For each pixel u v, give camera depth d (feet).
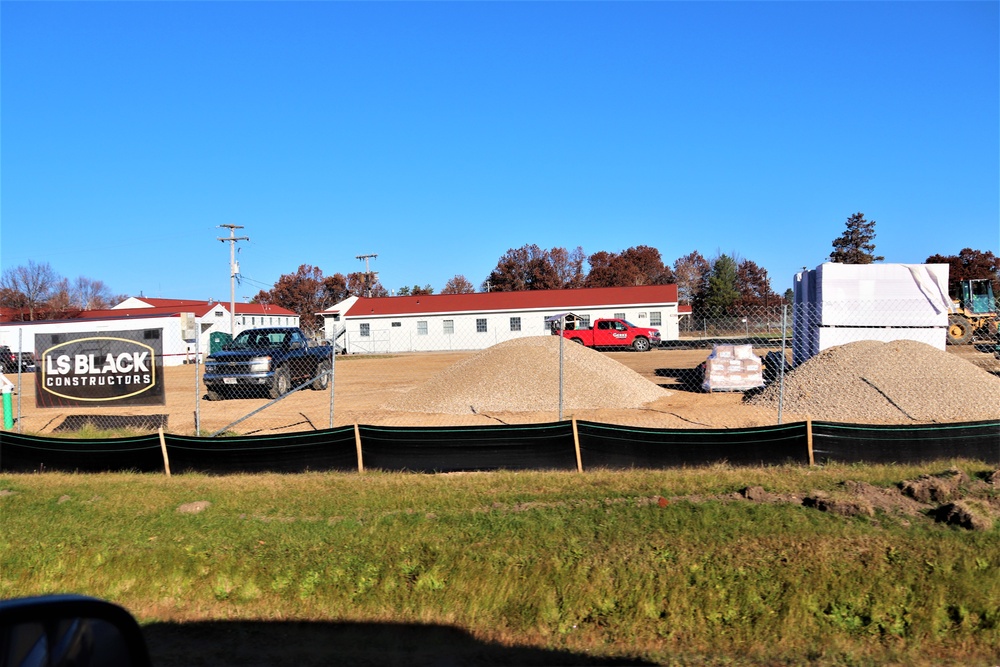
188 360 124.67
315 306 285.02
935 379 43.91
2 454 33.35
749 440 29.32
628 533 20.72
